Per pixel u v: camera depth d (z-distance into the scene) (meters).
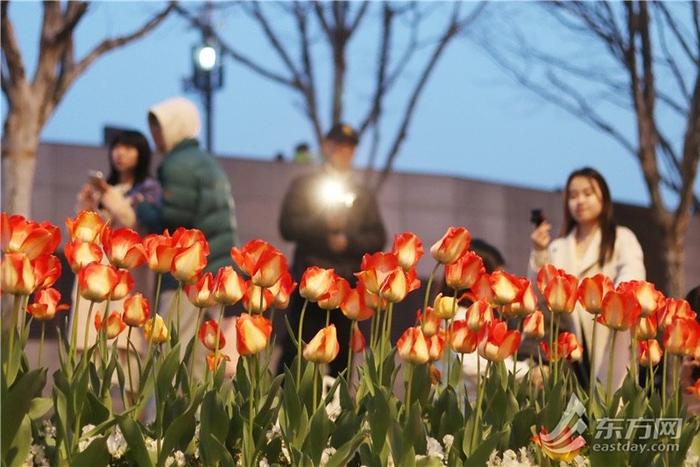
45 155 10.52
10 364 2.82
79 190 10.65
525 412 3.32
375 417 3.00
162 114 6.44
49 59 10.55
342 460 2.92
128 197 6.55
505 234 11.34
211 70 10.77
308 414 3.20
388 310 3.30
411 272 3.30
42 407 2.98
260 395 3.22
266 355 3.29
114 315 3.31
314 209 7.69
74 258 3.09
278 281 3.27
